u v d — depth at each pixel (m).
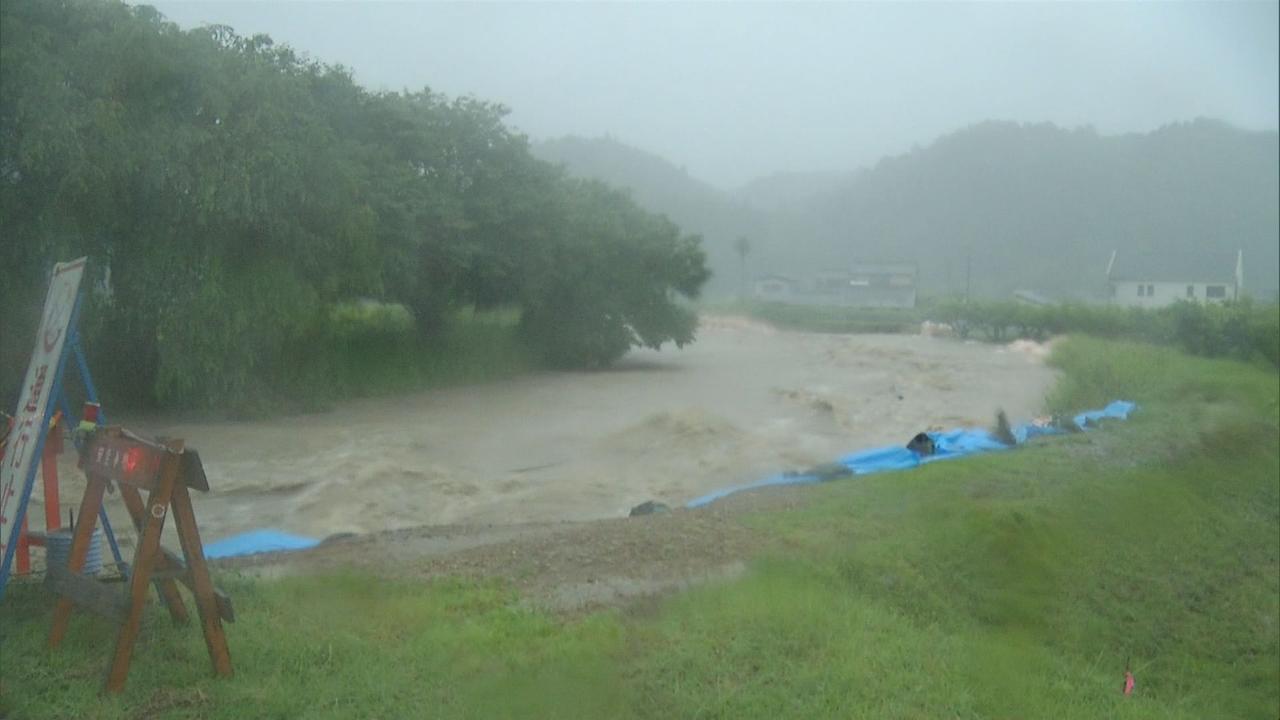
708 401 23.02
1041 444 14.33
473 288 28.61
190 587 5.39
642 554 8.15
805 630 6.30
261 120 17.50
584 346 30.83
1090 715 6.00
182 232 17.05
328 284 20.42
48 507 6.87
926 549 8.33
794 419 20.25
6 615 6.07
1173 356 29.36
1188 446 14.14
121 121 15.76
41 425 5.68
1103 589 8.67
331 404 21.17
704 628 6.29
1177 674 7.73
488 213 26.98
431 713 5.06
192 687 5.24
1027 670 6.50
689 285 33.31
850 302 68.94
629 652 5.89
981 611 7.71
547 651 5.82
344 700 5.16
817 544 8.36
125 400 18.52
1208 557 10.20
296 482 13.08
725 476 14.00
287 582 7.12
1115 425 16.45
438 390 24.95
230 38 19.09
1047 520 9.54
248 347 18.27
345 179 19.39
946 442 15.00
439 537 9.23
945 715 5.40
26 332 16.08
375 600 6.78
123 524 10.20
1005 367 32.81
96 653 5.60
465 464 14.77
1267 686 7.91
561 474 14.12
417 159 26.22
